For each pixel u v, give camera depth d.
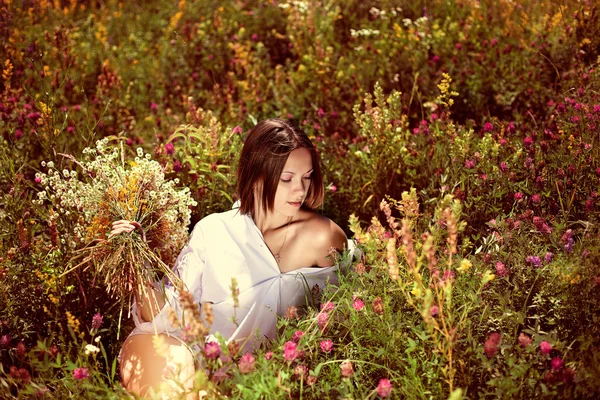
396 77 5.36
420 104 5.22
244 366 2.31
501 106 5.09
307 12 6.53
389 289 2.75
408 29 6.37
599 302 2.64
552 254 2.86
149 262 3.08
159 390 2.52
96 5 8.37
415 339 2.74
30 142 4.43
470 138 3.95
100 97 5.32
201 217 4.02
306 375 2.58
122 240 2.98
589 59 5.14
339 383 2.58
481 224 3.58
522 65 5.32
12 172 3.82
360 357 2.66
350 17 6.70
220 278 3.16
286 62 6.23
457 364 2.54
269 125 3.08
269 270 3.18
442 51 5.66
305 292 3.19
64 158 4.07
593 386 2.31
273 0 7.18
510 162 3.76
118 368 3.24
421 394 2.45
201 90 6.03
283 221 3.24
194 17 7.36
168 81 6.24
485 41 5.59
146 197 3.15
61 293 3.29
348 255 3.32
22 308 3.20
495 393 2.35
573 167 3.44
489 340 2.32
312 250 3.28
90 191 3.15
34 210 3.67
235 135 4.32
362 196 4.27
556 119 4.16
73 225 3.52
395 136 4.18
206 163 4.07
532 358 2.46
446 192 3.76
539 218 3.02
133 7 8.15
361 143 4.45
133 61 6.69
